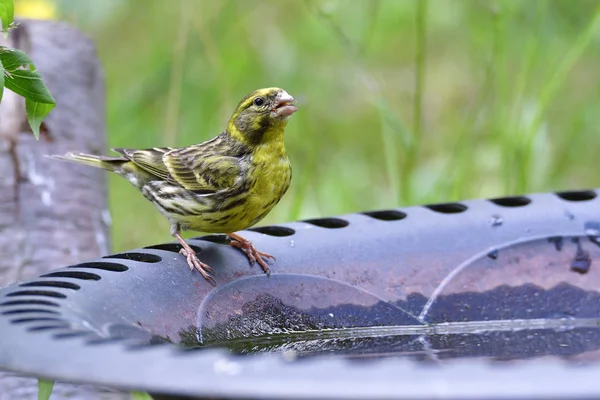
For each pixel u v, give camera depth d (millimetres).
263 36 18891
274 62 18484
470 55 18406
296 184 16172
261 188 9148
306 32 18781
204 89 17312
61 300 5676
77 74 11867
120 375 4156
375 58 21094
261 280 7609
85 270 6496
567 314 8109
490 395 3717
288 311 7562
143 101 17484
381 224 8297
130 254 7238
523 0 14898
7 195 10773
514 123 13312
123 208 16859
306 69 18859
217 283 7332
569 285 8211
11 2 6625
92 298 5953
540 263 8250
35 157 11070
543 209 8531
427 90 20703
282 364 4098
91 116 11930
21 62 6516
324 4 14039
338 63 18812
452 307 7984
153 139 17219
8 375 9820
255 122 8984
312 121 17672
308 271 7816
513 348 7059
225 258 7609
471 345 7129
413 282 7996
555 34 15867
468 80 19734
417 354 6809
